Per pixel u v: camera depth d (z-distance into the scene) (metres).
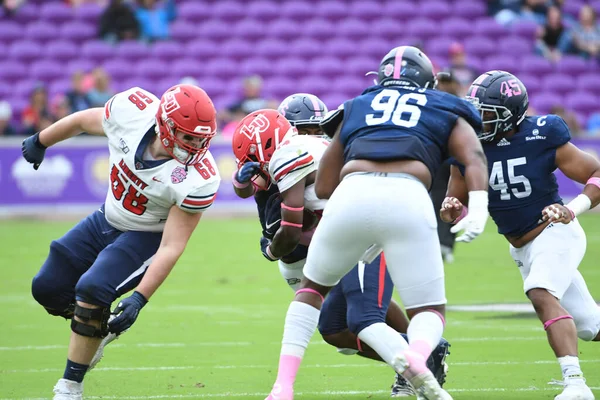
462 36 71.38
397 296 30.02
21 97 64.88
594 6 75.31
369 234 14.55
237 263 38.75
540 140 17.14
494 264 38.16
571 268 16.97
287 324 15.62
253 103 57.91
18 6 70.19
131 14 68.75
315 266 15.27
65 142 53.81
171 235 16.27
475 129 15.16
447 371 19.30
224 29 70.12
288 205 16.31
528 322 26.16
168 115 15.62
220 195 56.41
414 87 15.45
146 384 18.98
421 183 14.59
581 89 69.44
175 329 25.59
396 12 72.69
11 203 53.41
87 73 66.62
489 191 17.50
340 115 15.60
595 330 17.59
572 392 16.02
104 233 17.16
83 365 16.14
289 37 70.44
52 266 17.20
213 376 19.81
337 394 18.25
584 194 16.73
